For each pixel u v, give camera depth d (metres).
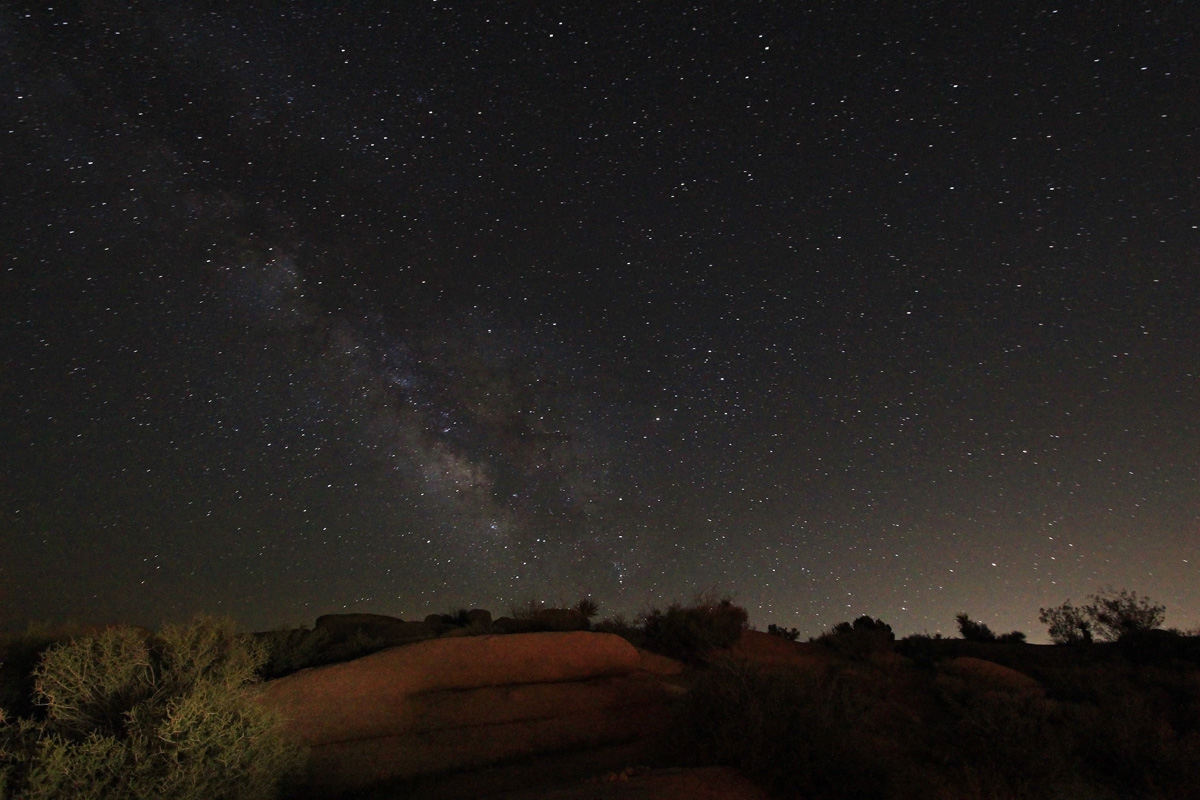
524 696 8.55
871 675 13.27
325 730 6.86
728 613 16.61
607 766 7.37
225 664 5.54
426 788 6.65
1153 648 16.94
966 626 23.48
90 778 4.04
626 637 15.45
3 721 4.36
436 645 8.62
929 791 6.11
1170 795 7.02
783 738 6.51
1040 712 7.30
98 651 5.15
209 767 4.51
